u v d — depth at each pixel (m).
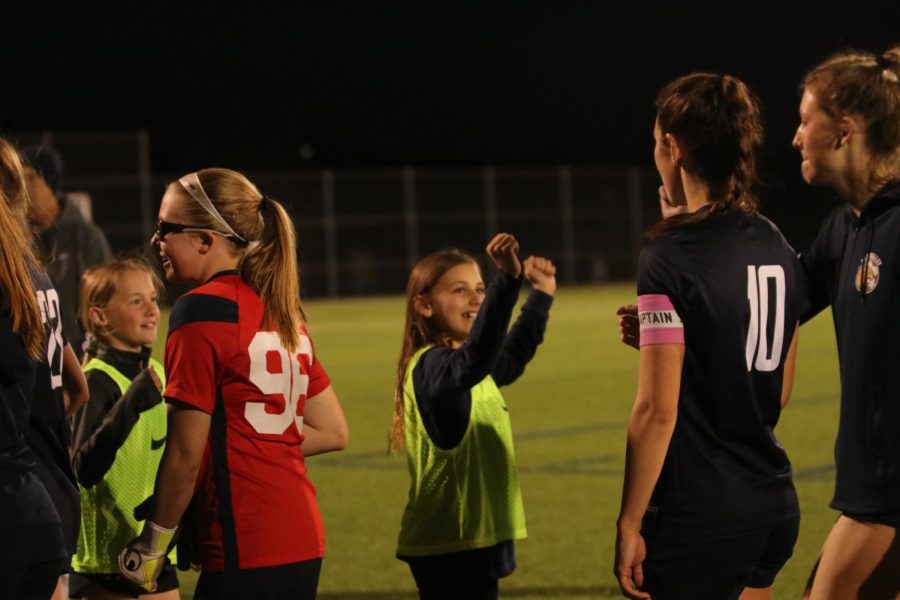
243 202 6.62
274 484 6.37
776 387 6.34
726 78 6.33
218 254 6.59
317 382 6.96
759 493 6.20
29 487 6.07
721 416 6.12
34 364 6.16
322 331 46.03
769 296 6.24
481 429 7.91
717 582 6.16
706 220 6.18
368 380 30.31
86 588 8.51
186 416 6.21
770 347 6.27
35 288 6.55
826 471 16.88
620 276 71.31
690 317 6.06
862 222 6.57
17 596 6.07
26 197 6.41
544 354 35.81
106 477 8.38
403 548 7.95
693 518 6.09
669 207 6.65
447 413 7.51
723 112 6.18
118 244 57.31
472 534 7.80
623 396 26.14
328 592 11.73
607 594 11.36
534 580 11.88
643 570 6.17
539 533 13.89
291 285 6.60
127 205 57.38
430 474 7.83
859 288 6.55
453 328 8.12
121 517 8.41
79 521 6.79
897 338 6.41
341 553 13.30
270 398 6.41
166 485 6.21
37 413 6.55
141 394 7.57
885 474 6.48
